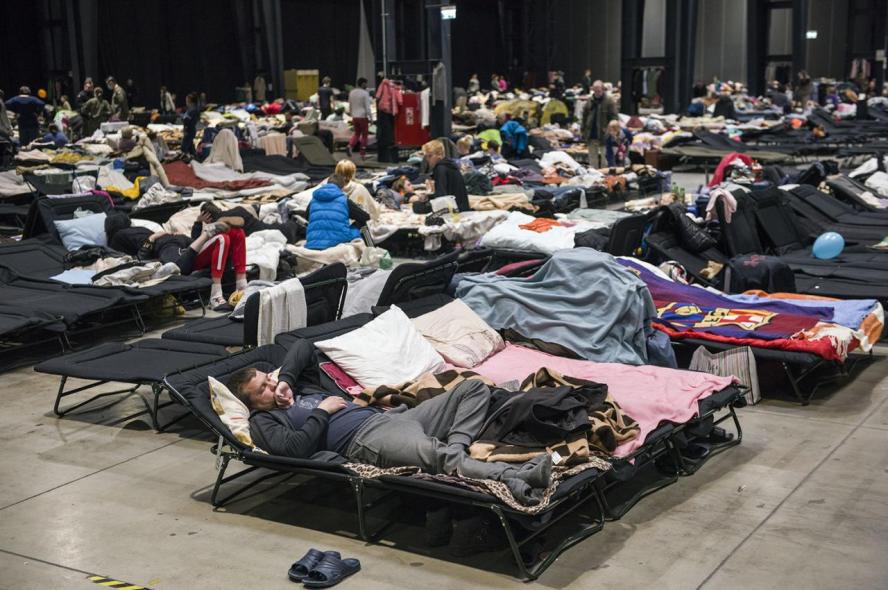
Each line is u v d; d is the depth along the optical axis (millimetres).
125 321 9125
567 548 4902
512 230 10969
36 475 6051
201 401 5645
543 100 35406
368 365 6188
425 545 4992
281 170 18344
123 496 5711
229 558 4910
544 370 5738
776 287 9125
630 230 9609
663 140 24438
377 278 8062
